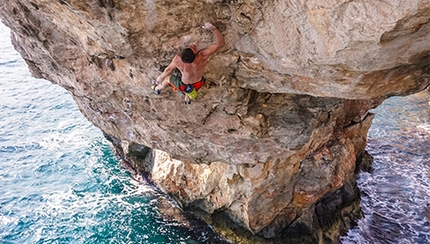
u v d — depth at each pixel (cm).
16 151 2352
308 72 684
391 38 498
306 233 1644
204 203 1744
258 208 1541
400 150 2388
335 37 539
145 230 1756
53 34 968
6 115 2761
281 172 1420
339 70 633
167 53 772
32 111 2855
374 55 540
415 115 2839
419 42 514
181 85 742
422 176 2123
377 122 2750
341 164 1625
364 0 462
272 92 910
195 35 724
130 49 765
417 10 437
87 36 798
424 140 2495
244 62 782
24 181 2081
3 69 3562
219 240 1717
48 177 2127
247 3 609
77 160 2291
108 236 1709
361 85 676
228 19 672
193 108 1012
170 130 1201
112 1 637
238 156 1241
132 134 1452
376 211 1856
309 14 536
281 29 611
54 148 2406
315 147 1466
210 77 845
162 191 1917
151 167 2047
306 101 1015
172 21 691
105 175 2156
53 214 1839
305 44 598
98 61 1000
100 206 1902
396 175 2131
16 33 1108
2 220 1786
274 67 739
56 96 3117
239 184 1514
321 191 1561
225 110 1005
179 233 1752
